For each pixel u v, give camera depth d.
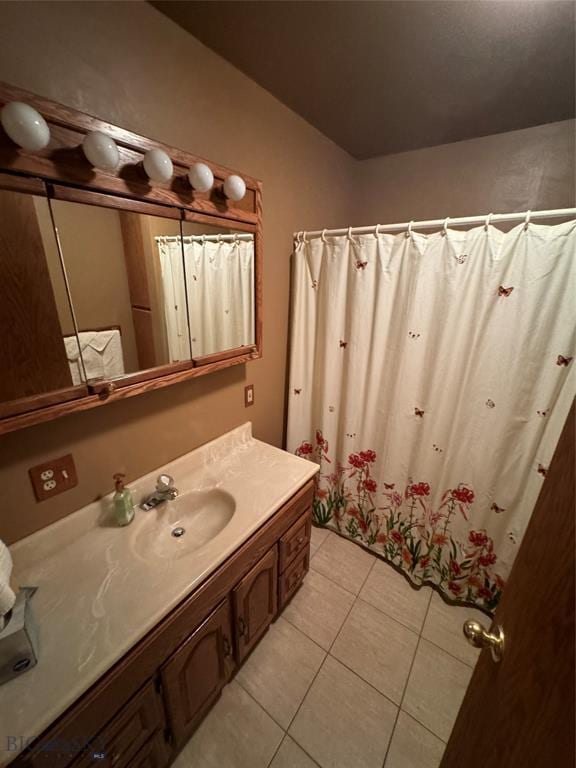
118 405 1.09
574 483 0.47
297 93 1.37
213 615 1.00
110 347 0.97
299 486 1.33
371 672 1.34
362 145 1.87
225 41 1.08
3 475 0.86
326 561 1.87
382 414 1.71
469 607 1.63
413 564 1.77
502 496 1.46
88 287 0.90
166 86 1.02
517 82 1.25
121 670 0.74
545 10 0.92
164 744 0.95
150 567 0.93
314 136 1.67
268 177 1.46
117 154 0.78
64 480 0.99
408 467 1.69
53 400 0.85
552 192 1.62
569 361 1.21
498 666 0.62
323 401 1.86
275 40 1.07
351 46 1.09
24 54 0.74
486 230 1.27
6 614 0.68
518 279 1.24
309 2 0.91
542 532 0.55
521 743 0.48
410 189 1.98
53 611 0.80
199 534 1.20
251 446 1.62
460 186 1.83
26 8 0.72
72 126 0.76
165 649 0.85
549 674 0.44
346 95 1.38
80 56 0.82
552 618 0.46
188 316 1.18
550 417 1.28
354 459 1.87
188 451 1.40
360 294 1.58
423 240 1.39
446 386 1.49
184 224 1.10
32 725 0.60
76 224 0.84
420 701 1.25
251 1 0.92
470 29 1.00
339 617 1.56
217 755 1.09
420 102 1.41
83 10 0.81
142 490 1.21
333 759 1.09
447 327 1.42
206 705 1.11
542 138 1.58
